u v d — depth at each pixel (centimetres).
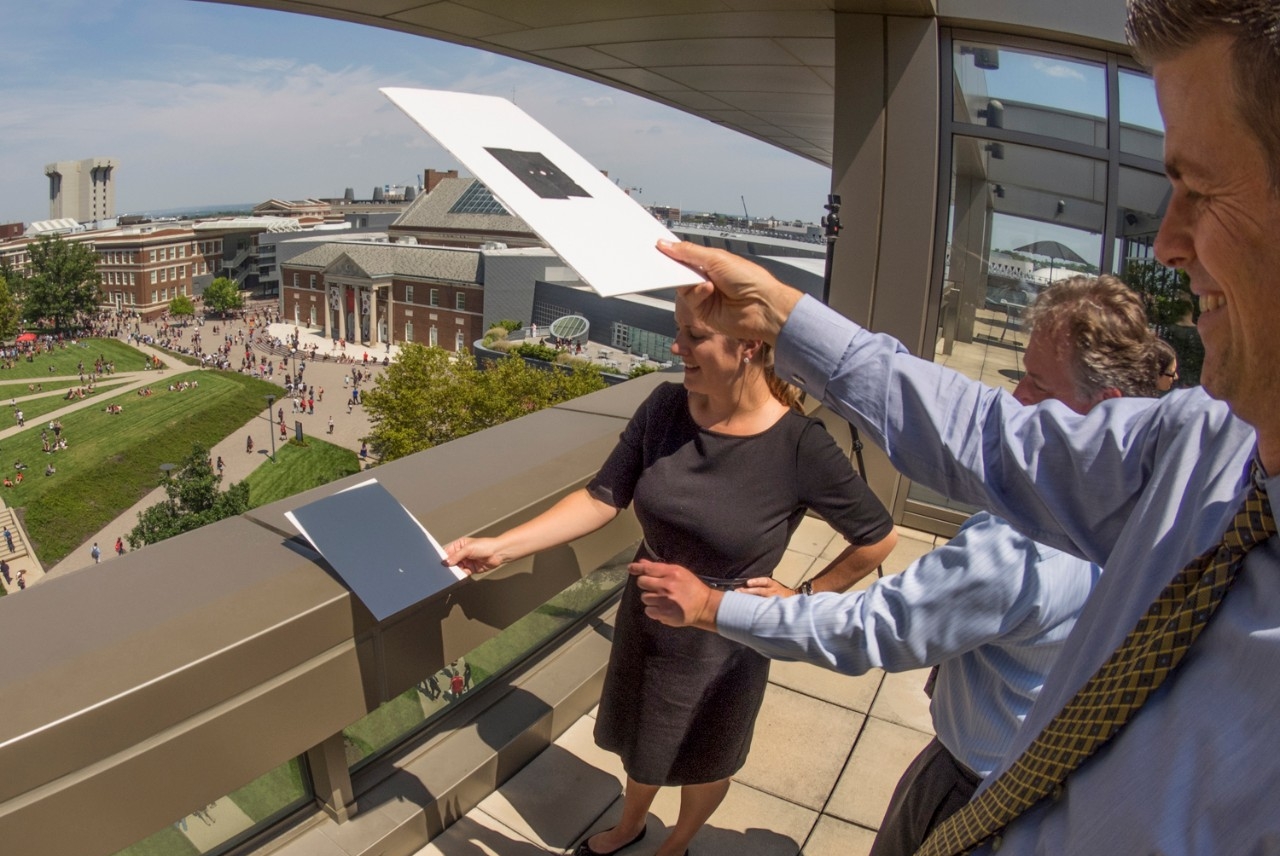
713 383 182
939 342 469
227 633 156
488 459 259
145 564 182
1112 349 124
